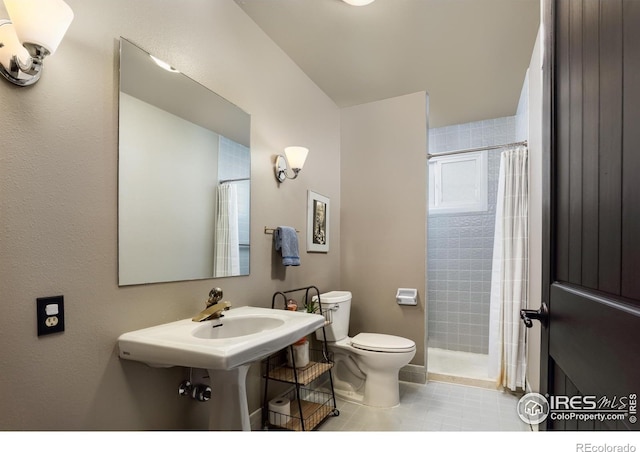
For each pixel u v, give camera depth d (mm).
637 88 518
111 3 1283
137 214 1358
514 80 2818
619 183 578
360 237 3129
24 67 976
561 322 862
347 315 2709
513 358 2590
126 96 1329
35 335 1020
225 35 1872
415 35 2227
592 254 692
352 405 2387
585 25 729
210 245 1729
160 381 1412
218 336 1518
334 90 2975
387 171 3057
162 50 1497
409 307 2896
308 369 2109
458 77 2766
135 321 1332
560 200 904
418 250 2895
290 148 2270
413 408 2336
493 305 2799
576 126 785
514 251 2674
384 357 2309
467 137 3777
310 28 2166
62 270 1095
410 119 2990
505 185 2748
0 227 952
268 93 2234
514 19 2055
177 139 1559
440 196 3873
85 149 1178
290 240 2221
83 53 1182
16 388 975
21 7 884
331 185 3092
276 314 1679
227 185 1854
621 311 556
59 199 1095
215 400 1366
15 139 989
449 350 3729
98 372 1188
